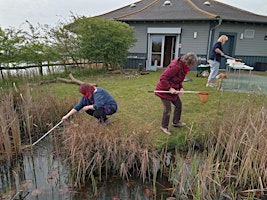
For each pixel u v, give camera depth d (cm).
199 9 1177
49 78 805
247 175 237
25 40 777
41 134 351
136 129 287
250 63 1211
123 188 233
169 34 1164
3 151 279
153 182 232
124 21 1179
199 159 275
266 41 1197
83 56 944
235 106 353
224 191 223
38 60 814
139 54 1230
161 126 343
